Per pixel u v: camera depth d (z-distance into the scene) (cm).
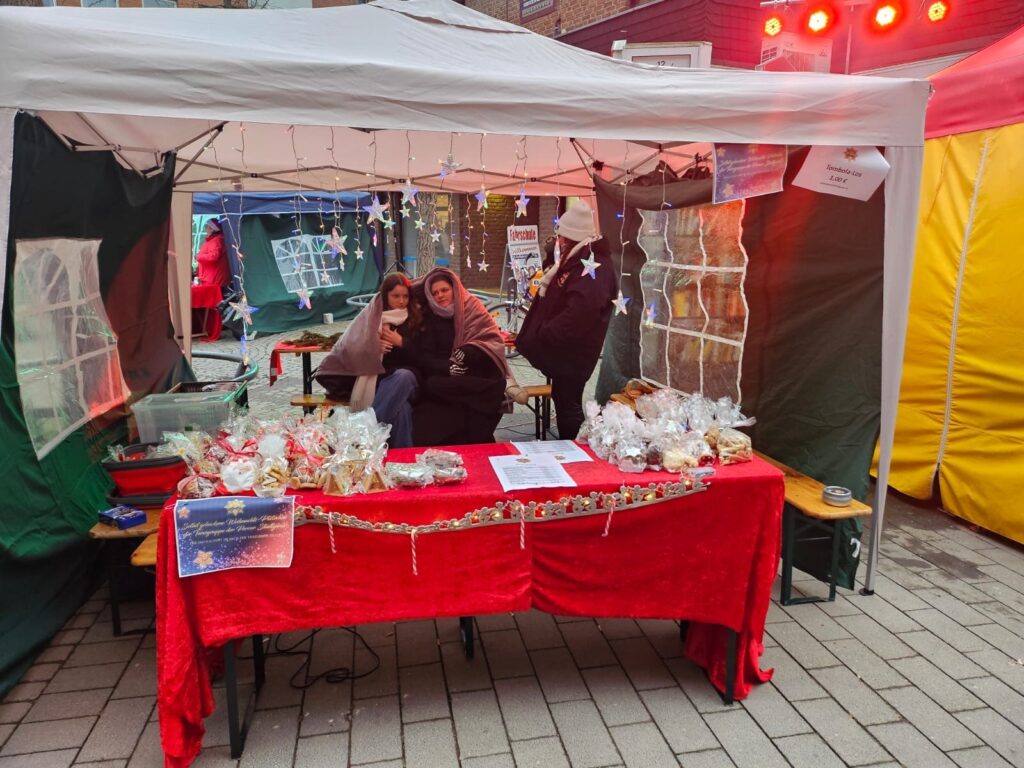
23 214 290
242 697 273
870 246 340
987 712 267
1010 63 393
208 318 1079
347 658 299
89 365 371
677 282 480
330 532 238
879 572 378
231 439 260
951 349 434
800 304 379
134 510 304
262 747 246
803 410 383
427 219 823
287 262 1145
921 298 450
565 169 584
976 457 425
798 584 366
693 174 479
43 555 300
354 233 1210
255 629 238
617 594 263
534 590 260
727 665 268
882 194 330
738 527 263
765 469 269
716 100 279
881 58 736
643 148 516
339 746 247
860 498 351
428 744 248
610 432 289
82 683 281
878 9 600
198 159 515
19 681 279
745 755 244
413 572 247
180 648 226
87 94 222
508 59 305
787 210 377
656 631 322
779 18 678
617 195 551
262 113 236
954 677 288
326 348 592
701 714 265
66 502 331
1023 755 244
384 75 246
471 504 246
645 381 535
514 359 912
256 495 234
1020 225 393
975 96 414
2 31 216
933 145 445
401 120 249
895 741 251
